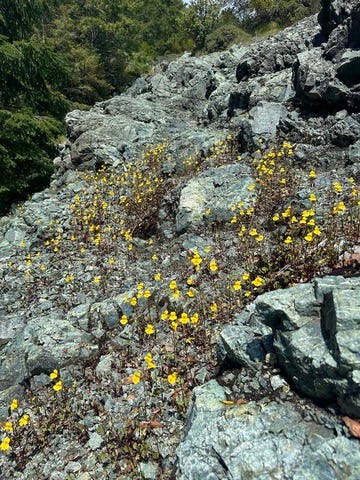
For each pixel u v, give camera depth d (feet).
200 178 30.04
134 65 144.87
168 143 43.39
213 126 45.68
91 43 132.77
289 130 32.14
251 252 21.21
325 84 31.68
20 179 53.01
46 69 57.88
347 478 9.70
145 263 24.68
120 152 46.57
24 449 14.90
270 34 97.55
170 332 18.19
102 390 16.19
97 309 20.70
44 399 16.92
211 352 15.94
